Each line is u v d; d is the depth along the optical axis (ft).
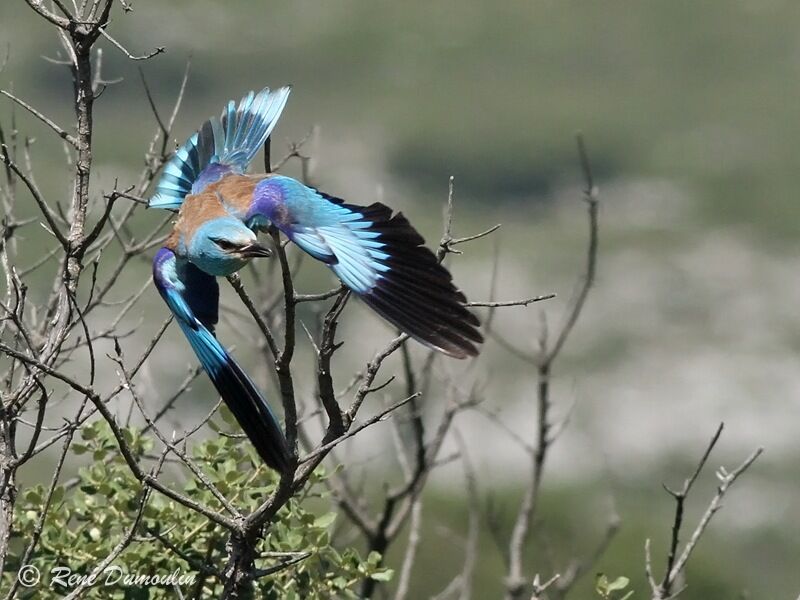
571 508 90.17
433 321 26.16
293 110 241.35
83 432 35.78
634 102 256.11
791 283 208.23
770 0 290.76
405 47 263.90
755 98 257.34
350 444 47.16
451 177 31.73
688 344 186.80
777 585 105.40
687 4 283.18
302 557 31.19
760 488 142.20
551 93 252.62
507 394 146.72
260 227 29.91
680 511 34.40
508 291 184.44
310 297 28.30
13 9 200.03
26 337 31.78
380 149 233.35
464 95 250.37
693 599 82.64
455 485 94.38
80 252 32.83
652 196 229.45
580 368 176.24
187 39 235.40
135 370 30.68
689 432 161.68
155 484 29.71
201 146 34.55
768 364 183.21
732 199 227.20
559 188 230.68
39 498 35.45
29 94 188.44
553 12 279.69
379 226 27.68
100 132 187.93
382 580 35.19
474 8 278.26
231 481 34.47
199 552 35.04
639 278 203.51
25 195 103.91
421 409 44.32
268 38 252.01
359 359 125.18
